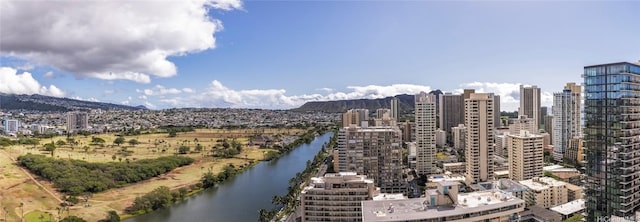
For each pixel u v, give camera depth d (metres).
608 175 199.75
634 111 198.00
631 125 196.25
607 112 198.75
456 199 190.75
